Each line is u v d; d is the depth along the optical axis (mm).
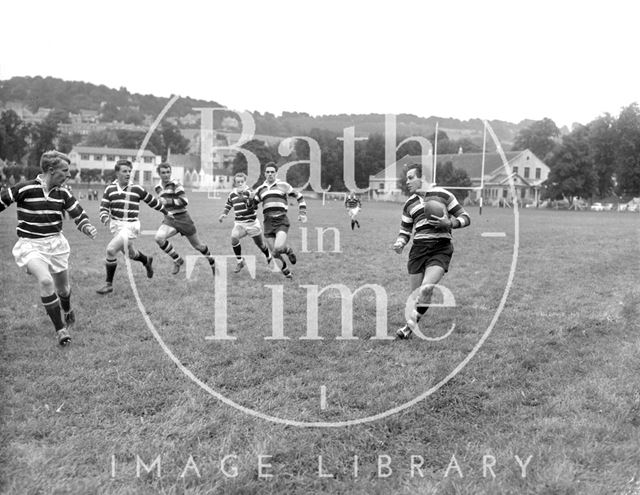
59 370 4719
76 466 3312
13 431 3658
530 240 16422
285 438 3680
